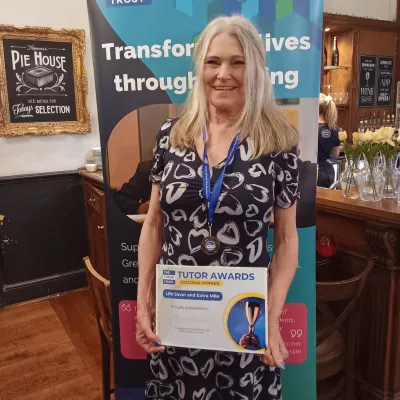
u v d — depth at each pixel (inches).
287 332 66.8
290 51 59.8
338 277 83.5
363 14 189.0
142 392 70.7
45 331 115.7
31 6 119.2
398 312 75.5
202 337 50.8
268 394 54.8
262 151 49.3
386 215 69.8
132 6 60.7
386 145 81.7
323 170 123.8
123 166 65.8
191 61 61.2
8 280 130.9
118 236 67.8
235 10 59.4
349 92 186.4
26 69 120.3
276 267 52.6
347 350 70.9
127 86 63.1
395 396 79.3
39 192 130.4
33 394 90.6
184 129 52.0
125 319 69.4
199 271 49.6
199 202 48.8
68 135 131.9
